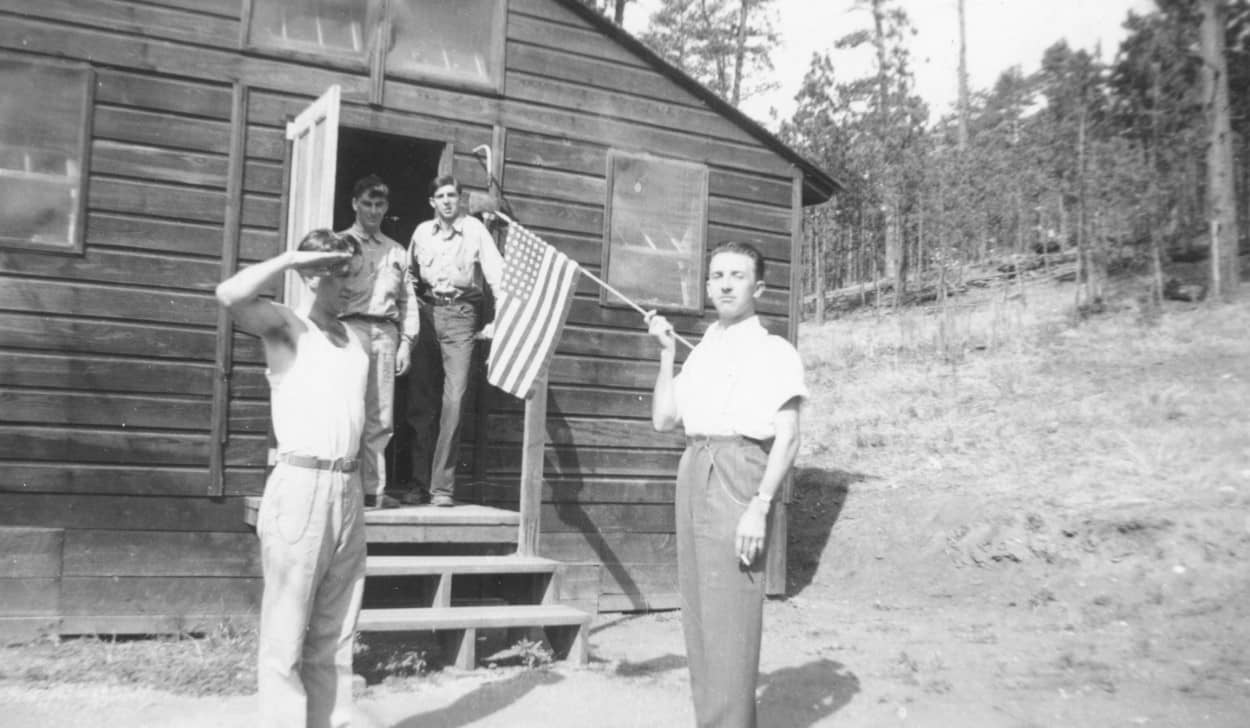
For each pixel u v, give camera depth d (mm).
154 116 6551
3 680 5145
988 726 4750
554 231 7840
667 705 5047
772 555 8562
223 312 6605
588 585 7816
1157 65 19312
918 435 12828
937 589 8539
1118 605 7359
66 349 6254
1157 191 18375
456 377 6785
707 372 3826
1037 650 6410
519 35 7770
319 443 3643
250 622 6566
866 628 7277
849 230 26547
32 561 6098
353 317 6332
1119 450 10578
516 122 7711
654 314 4172
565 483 7840
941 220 21016
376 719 4648
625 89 8148
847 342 20062
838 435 13508
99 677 5242
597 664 5941
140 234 6469
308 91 6996
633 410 8125
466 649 5594
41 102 6289
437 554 6770
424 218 9320
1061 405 12906
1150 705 5102
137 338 6422
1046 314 18484
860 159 23734
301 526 3584
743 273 3818
